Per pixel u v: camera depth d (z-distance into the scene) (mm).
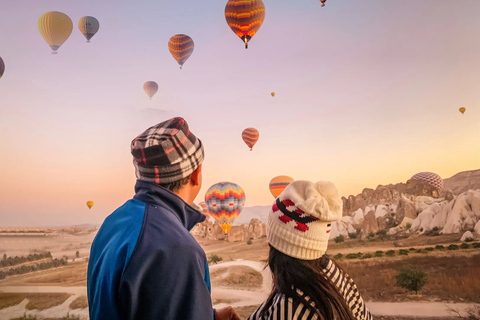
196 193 1707
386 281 21734
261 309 1736
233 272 25906
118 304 1279
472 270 21375
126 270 1276
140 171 1594
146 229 1372
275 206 1770
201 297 1309
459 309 17609
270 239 1769
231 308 1814
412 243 28328
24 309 23641
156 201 1515
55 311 22891
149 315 1254
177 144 1553
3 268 31875
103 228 1550
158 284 1271
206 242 35969
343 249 29312
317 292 1622
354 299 1812
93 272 1439
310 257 1673
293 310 1599
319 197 1668
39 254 35281
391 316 17250
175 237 1362
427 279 20484
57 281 28922
